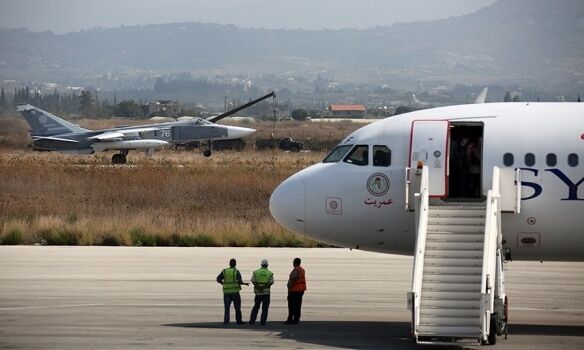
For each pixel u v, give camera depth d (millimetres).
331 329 83438
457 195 85625
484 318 72938
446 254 78312
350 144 88000
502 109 86000
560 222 82875
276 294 101625
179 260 124562
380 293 101125
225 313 84688
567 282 111125
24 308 91688
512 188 82562
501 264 79750
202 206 174125
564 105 86312
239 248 139000
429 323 74500
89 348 75062
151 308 92125
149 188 194875
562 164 82750
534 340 79500
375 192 85625
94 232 145125
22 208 170000
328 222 87188
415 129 85250
